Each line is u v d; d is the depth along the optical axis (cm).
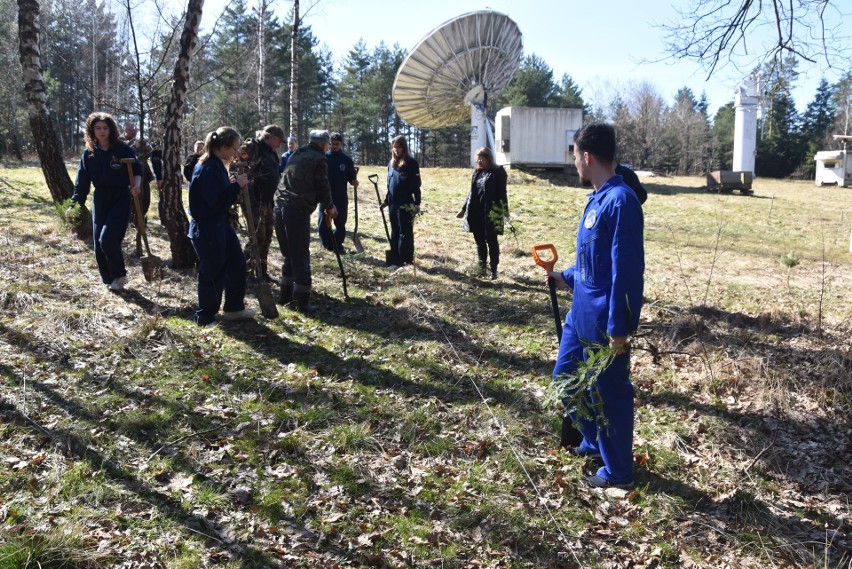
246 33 4069
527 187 2236
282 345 570
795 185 3284
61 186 970
